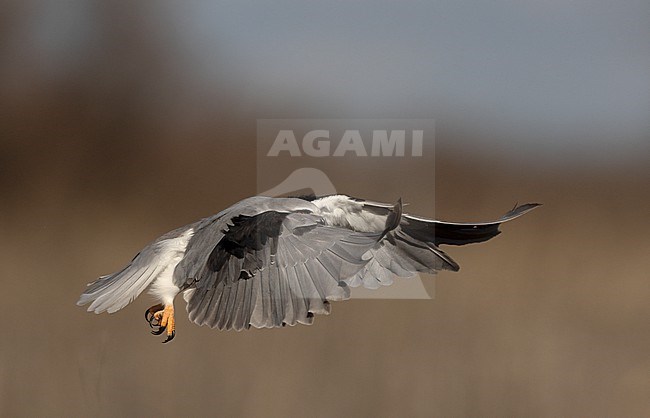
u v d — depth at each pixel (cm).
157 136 1750
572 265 1484
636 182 1817
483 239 673
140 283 618
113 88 1789
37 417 1023
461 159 1727
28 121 1784
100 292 621
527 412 1084
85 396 1059
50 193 1655
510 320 1298
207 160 1683
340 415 1067
